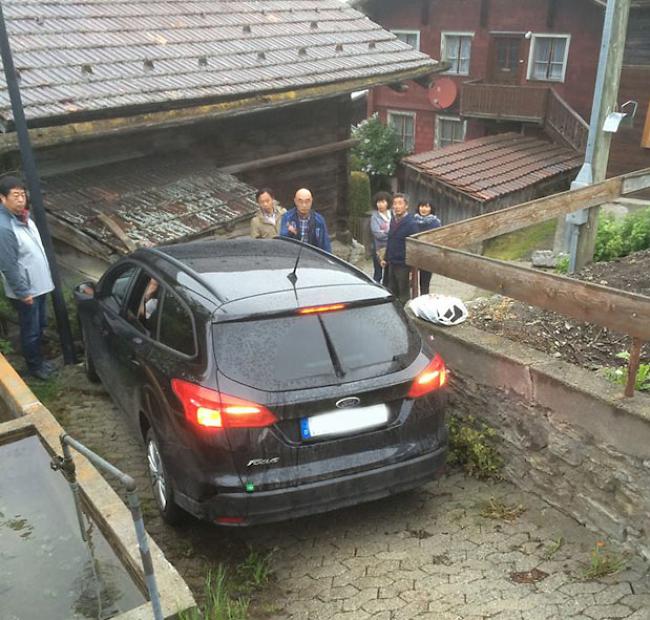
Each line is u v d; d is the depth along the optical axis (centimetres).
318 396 350
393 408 377
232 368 350
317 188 1243
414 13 2292
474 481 457
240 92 948
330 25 1299
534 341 495
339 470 360
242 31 1157
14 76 573
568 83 1983
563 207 645
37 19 950
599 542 381
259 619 337
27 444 431
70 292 764
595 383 384
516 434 436
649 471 349
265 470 348
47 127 785
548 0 1942
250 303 376
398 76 1189
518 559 372
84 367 655
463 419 479
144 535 255
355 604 344
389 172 2125
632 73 1666
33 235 593
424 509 429
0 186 566
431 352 404
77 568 336
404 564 375
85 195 840
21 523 372
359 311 392
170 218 828
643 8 1612
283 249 495
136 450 509
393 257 816
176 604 281
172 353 389
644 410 351
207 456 346
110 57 927
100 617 305
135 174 922
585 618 321
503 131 2133
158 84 898
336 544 397
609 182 677
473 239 570
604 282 616
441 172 1730
